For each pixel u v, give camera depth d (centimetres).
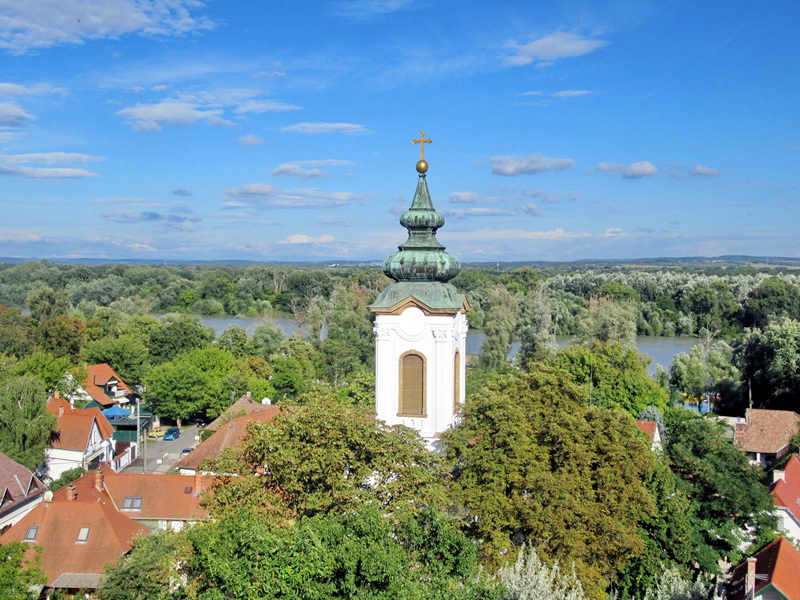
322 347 12731
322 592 2470
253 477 3494
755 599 4319
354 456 3544
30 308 16000
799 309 16312
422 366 4397
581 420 4206
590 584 3781
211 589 2592
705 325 17075
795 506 6062
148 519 5762
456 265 4506
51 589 4775
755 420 8575
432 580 2677
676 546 4516
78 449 7881
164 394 10138
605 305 12912
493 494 3897
